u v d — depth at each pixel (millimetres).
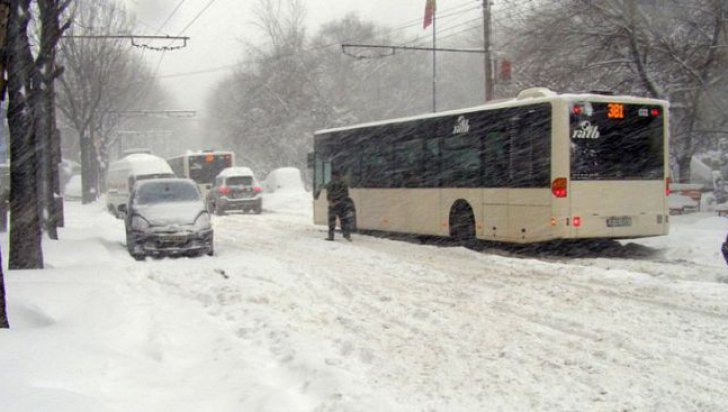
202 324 8875
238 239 21547
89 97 48625
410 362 7055
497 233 16250
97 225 28156
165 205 17047
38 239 13539
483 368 6812
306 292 11305
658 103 15594
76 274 12633
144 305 9906
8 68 13062
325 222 23703
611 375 6488
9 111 13258
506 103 16062
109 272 13055
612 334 7922
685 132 26500
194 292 11531
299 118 56062
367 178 21312
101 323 8438
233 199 36188
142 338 8031
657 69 25203
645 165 15445
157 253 16234
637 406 5691
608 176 15047
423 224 18828
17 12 12797
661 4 24125
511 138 15852
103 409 5297
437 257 15375
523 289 10930
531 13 27812
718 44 23500
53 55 20078
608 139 15086
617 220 15125
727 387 6070
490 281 11828
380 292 11125
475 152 16922
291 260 15648
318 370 6531
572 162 14766
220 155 42750
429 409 5699
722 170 35625
